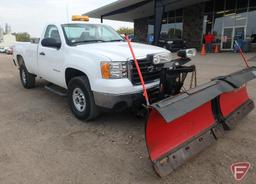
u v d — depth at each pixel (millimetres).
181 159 3078
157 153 2900
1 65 15414
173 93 4145
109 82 3879
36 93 6926
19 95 6742
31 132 4270
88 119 4570
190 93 3014
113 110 4105
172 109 2654
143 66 4121
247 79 4168
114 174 3057
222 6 22188
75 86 4605
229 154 3477
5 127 4500
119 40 5578
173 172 3082
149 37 27812
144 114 4215
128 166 3223
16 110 5449
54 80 5504
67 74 4953
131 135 4102
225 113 4168
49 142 3893
